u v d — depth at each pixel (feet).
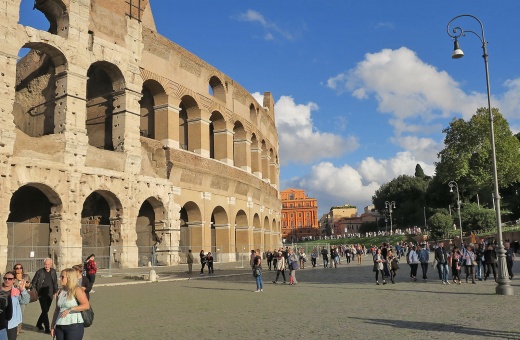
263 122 251.60
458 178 359.25
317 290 88.99
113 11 147.23
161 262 158.51
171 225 159.63
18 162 117.08
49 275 53.88
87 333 50.16
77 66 133.49
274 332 47.88
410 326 49.21
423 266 103.24
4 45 117.91
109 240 145.07
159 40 162.40
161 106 166.20
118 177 141.28
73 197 128.26
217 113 196.03
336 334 45.96
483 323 49.90
